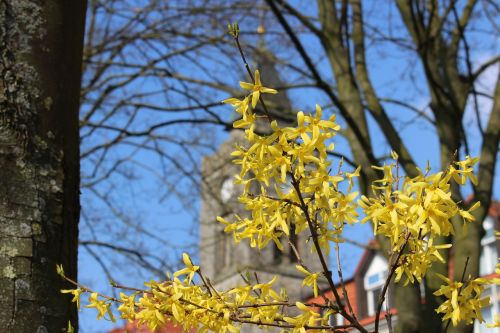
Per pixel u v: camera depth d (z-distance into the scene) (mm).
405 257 2082
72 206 2332
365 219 2004
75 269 2291
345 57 8070
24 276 2080
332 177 1926
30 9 2400
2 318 2012
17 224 2133
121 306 2016
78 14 2541
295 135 1860
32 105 2303
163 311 2004
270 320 2057
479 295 1995
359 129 7391
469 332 5770
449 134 7617
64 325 2131
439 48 8578
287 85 8297
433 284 6289
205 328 2010
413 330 6266
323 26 8297
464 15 8531
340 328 2047
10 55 2322
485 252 13727
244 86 1875
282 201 1997
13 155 2211
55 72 2396
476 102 8062
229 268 20141
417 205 1873
